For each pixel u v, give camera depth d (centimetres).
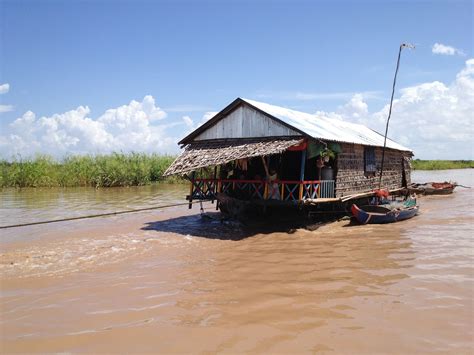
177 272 904
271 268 935
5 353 536
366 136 2123
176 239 1262
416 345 545
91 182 3011
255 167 1767
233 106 1590
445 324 612
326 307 686
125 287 800
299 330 596
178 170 1447
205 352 532
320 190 1485
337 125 2041
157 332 593
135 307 693
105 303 713
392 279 839
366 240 1245
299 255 1062
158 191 2770
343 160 1652
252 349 538
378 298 727
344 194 1659
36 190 2736
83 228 1445
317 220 1602
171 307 691
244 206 1469
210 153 1514
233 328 605
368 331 590
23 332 599
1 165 2922
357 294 750
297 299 726
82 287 800
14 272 899
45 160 3022
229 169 1694
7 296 750
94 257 1034
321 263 977
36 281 838
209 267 946
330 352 528
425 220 1599
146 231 1395
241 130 1584
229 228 1452
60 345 557
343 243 1206
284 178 1791
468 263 952
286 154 1788
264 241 1242
